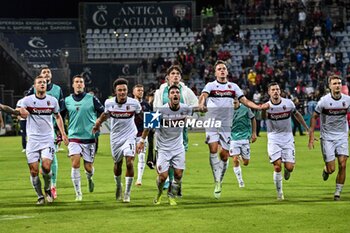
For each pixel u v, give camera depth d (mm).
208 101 15461
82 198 15672
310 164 24375
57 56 58250
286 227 11703
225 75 15523
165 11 59344
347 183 18297
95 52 58281
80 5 59594
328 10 57531
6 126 47594
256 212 13336
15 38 59094
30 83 54938
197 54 54750
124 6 59375
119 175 15258
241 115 17734
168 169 14484
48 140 14773
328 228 11570
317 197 15594
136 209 13828
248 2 59250
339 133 15398
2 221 12477
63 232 11414
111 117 14844
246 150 17906
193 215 13016
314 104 44375
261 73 50969
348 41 55406
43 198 14789
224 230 11484
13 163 25844
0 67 54719
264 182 18953
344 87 37406
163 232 11352
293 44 54375
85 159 15641
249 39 56125
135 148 14891
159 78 50812
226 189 17359
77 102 15336
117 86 14789
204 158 27516
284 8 57375
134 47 58562
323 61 51438
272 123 15352
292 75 51062
